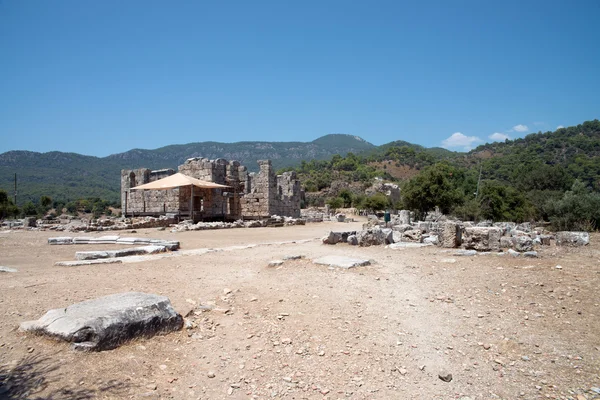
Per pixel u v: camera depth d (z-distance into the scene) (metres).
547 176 71.94
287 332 6.58
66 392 4.45
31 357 5.02
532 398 5.13
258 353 5.95
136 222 26.77
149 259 11.73
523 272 9.77
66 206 89.25
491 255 12.07
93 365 5.00
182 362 5.55
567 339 6.41
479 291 8.51
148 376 5.07
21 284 8.23
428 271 10.21
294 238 19.47
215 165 33.19
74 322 5.45
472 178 78.81
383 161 177.00
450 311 7.55
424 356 6.07
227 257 12.20
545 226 28.91
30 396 4.32
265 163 33.41
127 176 35.78
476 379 5.55
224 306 7.43
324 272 9.95
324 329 6.73
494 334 6.66
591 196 24.98
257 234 21.70
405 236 16.20
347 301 7.92
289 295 8.13
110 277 9.08
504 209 44.84
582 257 11.62
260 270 10.21
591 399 5.02
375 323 7.04
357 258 11.43
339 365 5.77
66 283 8.38
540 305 7.68
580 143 131.62
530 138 176.75
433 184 46.84
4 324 5.93
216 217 33.19
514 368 5.75
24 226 25.47
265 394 5.08
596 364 5.71
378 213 66.00
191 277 9.31
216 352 5.91
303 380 5.40
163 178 31.62
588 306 7.49
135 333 5.77
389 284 9.05
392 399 5.11
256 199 33.72
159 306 6.29
